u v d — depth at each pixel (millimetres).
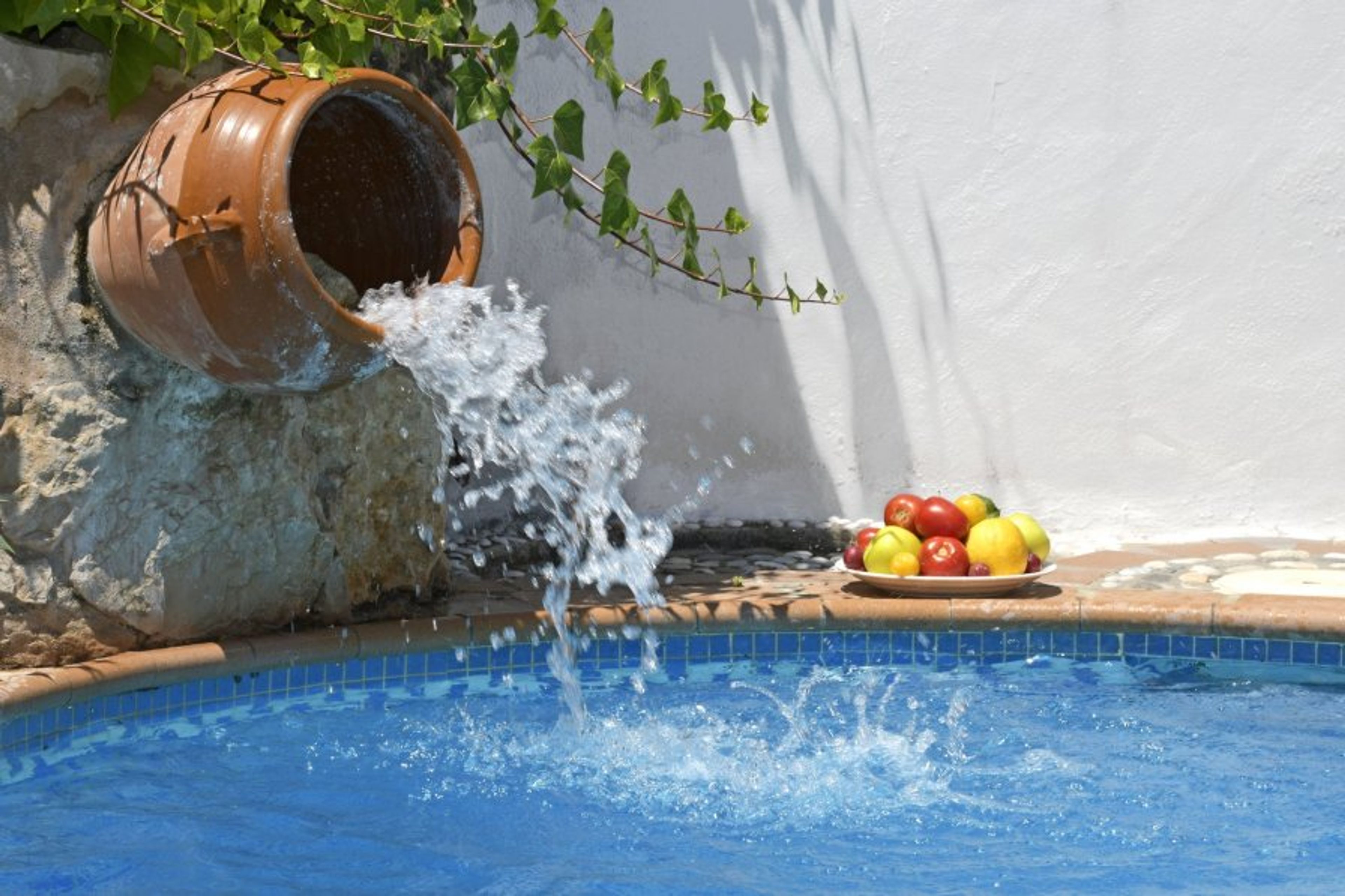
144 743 3498
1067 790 3365
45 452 3533
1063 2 4375
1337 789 3359
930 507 3998
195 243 3422
